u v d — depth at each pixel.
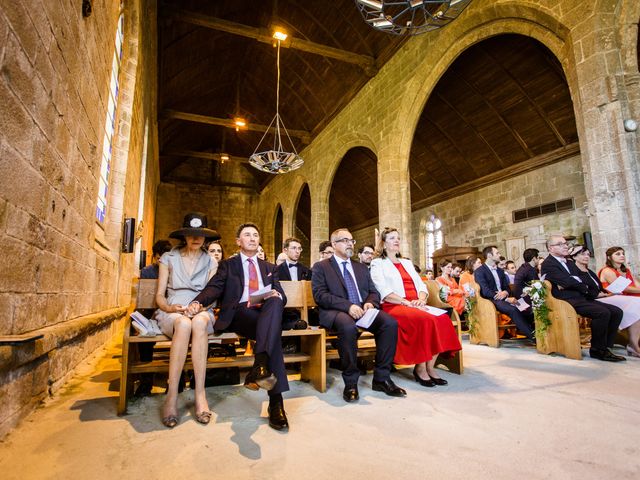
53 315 2.59
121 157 5.59
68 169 2.79
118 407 2.31
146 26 7.00
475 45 9.19
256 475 1.59
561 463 1.72
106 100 4.20
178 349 2.27
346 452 1.81
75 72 2.84
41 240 2.29
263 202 23.14
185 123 17.55
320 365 2.91
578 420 2.26
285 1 11.58
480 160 12.25
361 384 3.13
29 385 2.20
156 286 2.89
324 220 14.74
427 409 2.46
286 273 5.00
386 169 10.38
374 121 11.27
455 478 1.58
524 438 1.99
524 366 3.86
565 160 10.16
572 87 5.73
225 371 3.10
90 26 3.22
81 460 1.71
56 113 2.45
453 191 13.88
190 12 9.21
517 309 5.29
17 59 1.83
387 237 3.61
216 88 15.97
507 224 11.77
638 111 4.97
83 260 3.43
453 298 6.69
